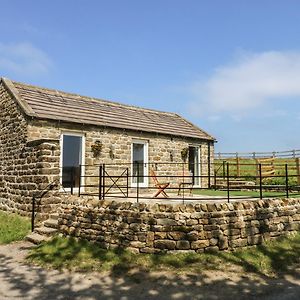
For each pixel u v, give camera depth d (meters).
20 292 6.14
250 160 31.58
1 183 13.97
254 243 8.84
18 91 13.95
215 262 7.60
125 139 15.13
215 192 15.73
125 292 6.16
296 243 9.20
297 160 20.27
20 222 11.33
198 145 18.81
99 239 8.91
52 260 7.96
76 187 13.34
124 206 8.67
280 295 5.98
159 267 7.36
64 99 15.40
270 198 10.16
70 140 13.38
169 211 8.16
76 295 6.02
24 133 12.33
